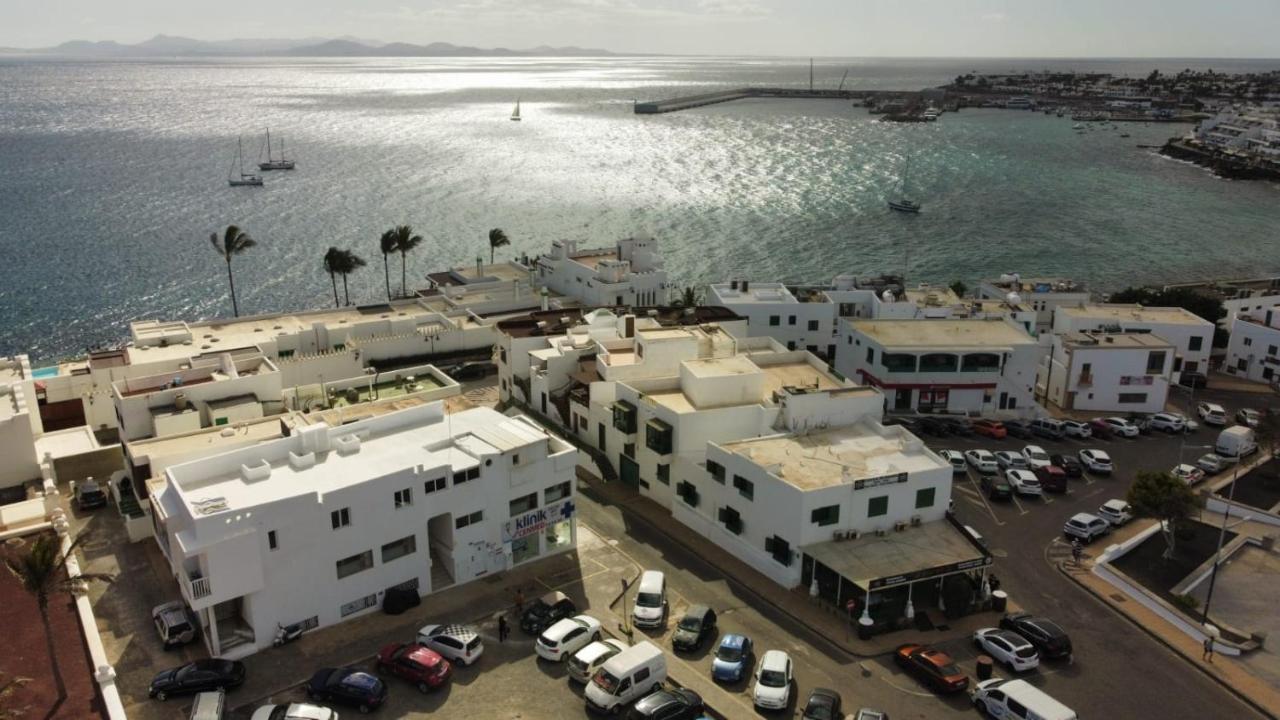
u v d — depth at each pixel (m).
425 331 103.38
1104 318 105.44
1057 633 53.03
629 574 61.09
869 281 119.88
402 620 55.22
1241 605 59.56
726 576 60.84
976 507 73.06
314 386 78.94
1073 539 67.75
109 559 60.81
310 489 53.97
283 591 52.25
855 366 98.00
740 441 65.94
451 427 63.91
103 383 83.94
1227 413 96.62
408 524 56.28
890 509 60.47
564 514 63.28
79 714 44.97
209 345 92.06
